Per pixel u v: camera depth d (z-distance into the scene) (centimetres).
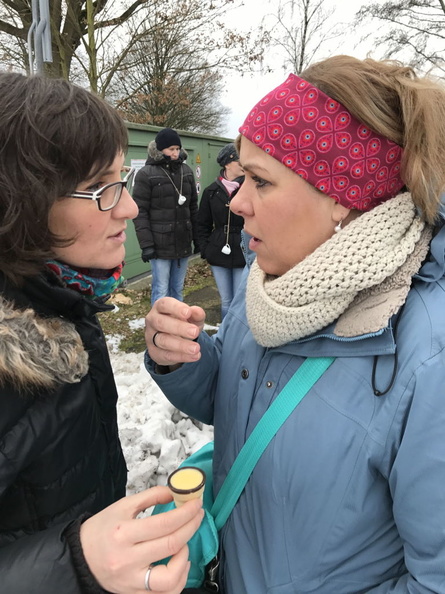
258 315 95
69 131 78
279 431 92
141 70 1168
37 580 70
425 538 75
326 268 82
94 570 70
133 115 1299
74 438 93
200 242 457
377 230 81
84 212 86
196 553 105
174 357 113
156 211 453
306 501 88
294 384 93
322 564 88
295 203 88
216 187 430
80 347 89
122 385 335
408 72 86
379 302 82
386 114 82
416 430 74
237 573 102
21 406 82
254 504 97
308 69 88
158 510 117
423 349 76
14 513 89
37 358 80
